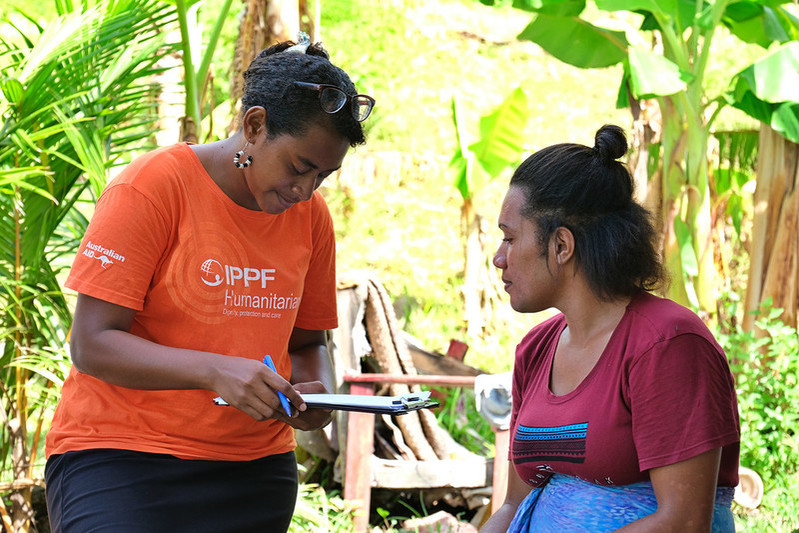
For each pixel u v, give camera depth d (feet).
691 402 6.13
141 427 7.58
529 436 6.90
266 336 7.88
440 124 33.01
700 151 18.72
